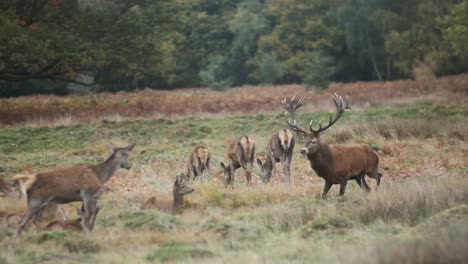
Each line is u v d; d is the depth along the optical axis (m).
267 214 20.83
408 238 15.62
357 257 14.12
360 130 41.53
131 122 48.59
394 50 117.69
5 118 51.75
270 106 57.69
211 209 23.28
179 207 23.23
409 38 117.25
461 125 41.41
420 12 119.94
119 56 57.25
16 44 51.28
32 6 58.00
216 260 15.76
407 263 13.57
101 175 20.56
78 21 57.91
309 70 82.56
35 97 84.56
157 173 32.78
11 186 25.84
